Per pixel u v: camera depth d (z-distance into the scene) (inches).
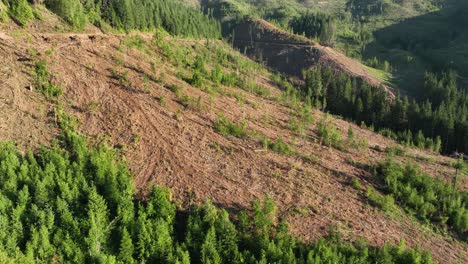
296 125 2226.9
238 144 1818.4
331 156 1982.0
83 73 1915.6
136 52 2395.4
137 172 1494.8
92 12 2743.6
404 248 1421.0
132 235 1167.0
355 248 1339.8
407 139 2910.9
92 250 1083.9
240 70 3602.4
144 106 1854.1
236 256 1164.5
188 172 1546.5
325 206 1537.9
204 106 2066.9
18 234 1087.6
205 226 1266.0
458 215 1633.9
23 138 1475.1
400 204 1691.7
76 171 1323.8
